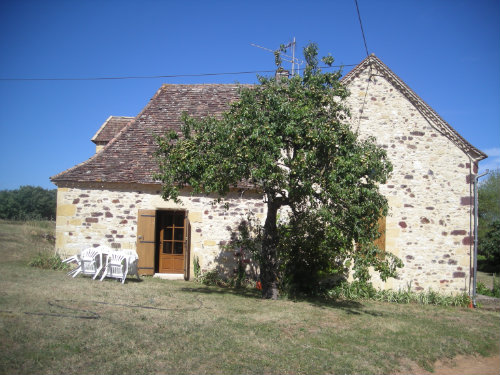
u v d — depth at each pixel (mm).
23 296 6508
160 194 10633
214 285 10109
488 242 22047
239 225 10594
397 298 9828
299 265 9695
